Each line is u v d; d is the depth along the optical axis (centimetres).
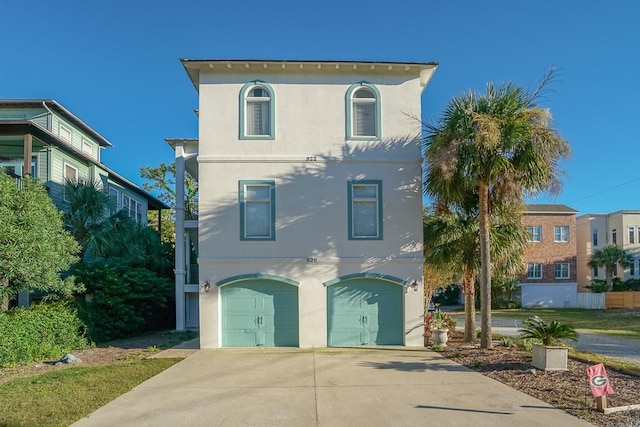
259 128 1484
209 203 1448
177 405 783
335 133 1480
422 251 1464
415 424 679
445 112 1321
